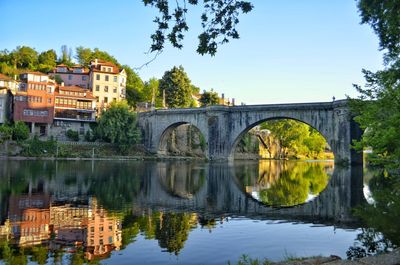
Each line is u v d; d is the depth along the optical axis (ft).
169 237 57.16
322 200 95.25
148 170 180.96
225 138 251.39
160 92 389.60
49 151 247.29
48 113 275.39
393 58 53.78
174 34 38.81
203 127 267.18
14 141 242.37
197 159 303.07
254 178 158.51
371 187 120.47
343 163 194.18
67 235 57.62
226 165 242.58
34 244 52.65
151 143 300.61
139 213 75.51
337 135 199.11
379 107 73.56
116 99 334.44
